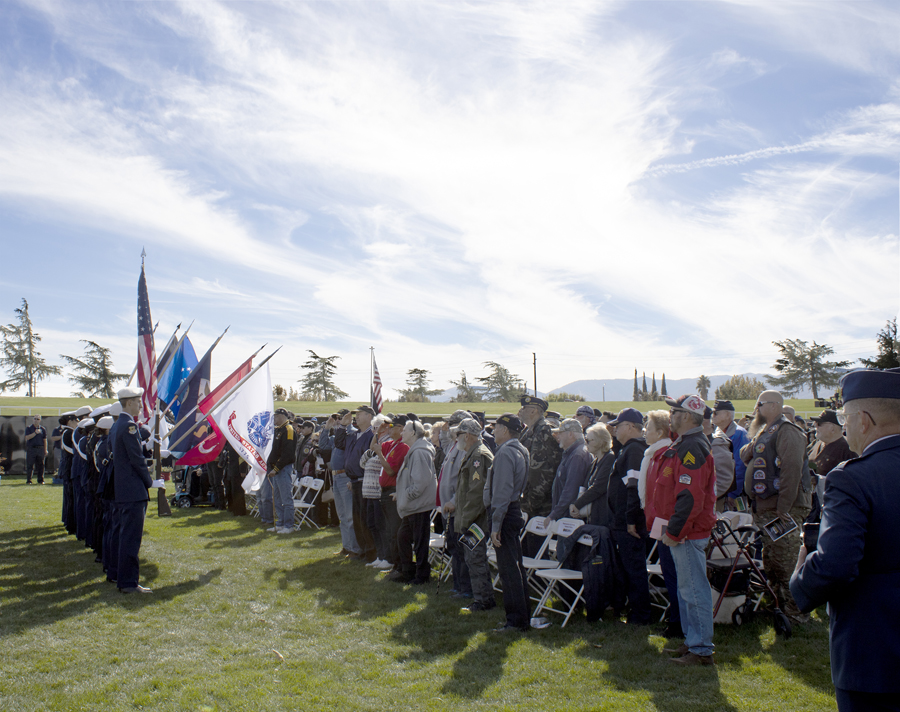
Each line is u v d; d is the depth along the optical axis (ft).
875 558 7.37
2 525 36.65
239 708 13.56
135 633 18.31
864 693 7.25
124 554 22.54
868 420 7.97
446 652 17.03
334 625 19.30
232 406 31.68
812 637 17.56
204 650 17.12
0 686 14.58
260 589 23.18
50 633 18.21
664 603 21.11
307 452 40.52
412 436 24.85
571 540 20.36
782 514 18.44
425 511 24.25
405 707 13.67
